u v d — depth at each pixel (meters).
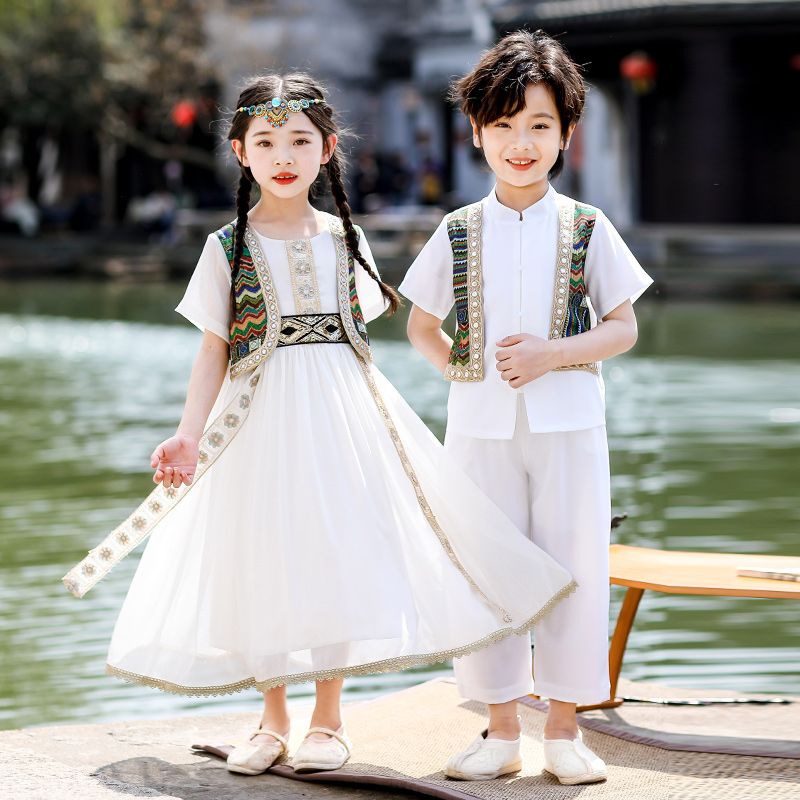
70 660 7.72
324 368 5.58
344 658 5.43
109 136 49.47
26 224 50.56
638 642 7.95
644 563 6.34
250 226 5.77
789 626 8.25
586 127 38.09
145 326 26.77
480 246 5.65
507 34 5.85
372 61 50.38
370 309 5.91
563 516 5.53
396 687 7.42
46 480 12.47
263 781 5.49
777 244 32.00
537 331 5.56
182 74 46.47
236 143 5.80
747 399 16.36
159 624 5.62
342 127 6.08
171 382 19.05
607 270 5.64
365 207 43.62
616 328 5.58
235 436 5.59
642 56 32.62
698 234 32.34
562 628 5.49
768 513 10.70
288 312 5.62
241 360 5.62
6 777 5.40
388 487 5.58
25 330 26.20
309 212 5.89
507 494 5.58
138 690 7.32
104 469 12.96
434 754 5.77
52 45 46.19
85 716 6.92
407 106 50.53
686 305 28.48
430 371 18.62
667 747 5.81
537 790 5.29
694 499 11.24
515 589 5.49
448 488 5.58
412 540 5.59
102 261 42.12
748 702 6.56
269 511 5.44
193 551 5.64
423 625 5.48
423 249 5.80
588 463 5.53
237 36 46.78
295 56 48.41
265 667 5.42
